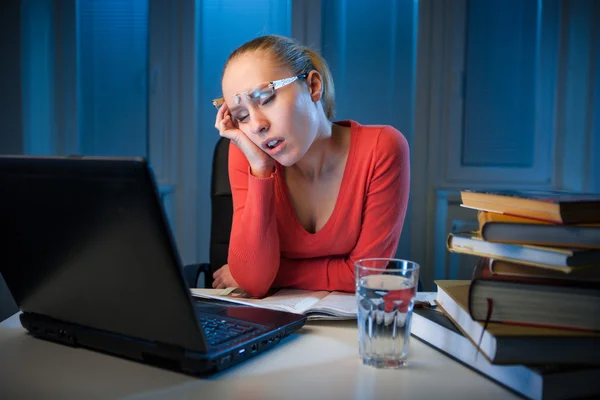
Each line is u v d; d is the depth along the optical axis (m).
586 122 2.83
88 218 0.68
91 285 0.75
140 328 0.74
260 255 1.18
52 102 2.85
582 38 2.82
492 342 0.67
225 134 1.23
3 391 0.68
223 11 2.93
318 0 2.81
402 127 2.97
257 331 0.82
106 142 2.95
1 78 2.60
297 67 1.12
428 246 2.97
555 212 0.69
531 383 0.64
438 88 2.87
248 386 0.69
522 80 2.90
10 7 2.57
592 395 0.65
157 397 0.66
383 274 0.75
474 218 2.82
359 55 2.93
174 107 2.91
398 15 2.91
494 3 2.85
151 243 0.64
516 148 2.94
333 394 0.67
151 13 2.85
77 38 2.86
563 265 0.67
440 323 0.82
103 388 0.69
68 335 0.84
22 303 0.88
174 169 2.94
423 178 2.92
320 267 1.27
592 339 0.66
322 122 1.25
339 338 0.89
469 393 0.67
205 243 3.05
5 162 0.72
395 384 0.70
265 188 1.19
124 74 2.92
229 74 1.11
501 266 0.74
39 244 0.76
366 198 1.29
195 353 0.71
